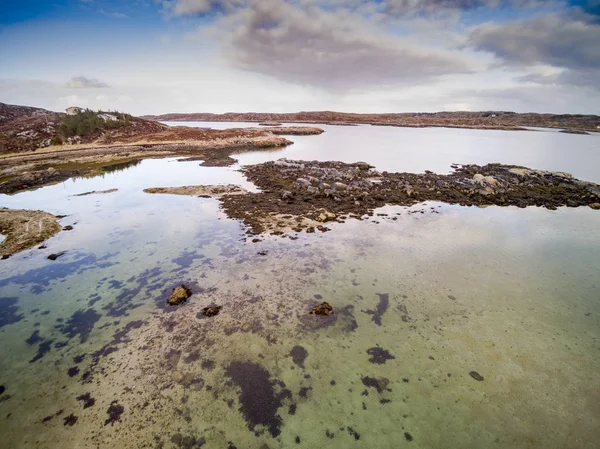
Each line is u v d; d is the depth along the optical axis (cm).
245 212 2122
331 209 2183
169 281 1310
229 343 965
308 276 1340
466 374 852
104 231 1828
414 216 2069
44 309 1141
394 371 864
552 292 1234
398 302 1170
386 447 673
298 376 848
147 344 962
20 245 1642
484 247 1620
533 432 698
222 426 714
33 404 768
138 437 689
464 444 677
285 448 671
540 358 905
